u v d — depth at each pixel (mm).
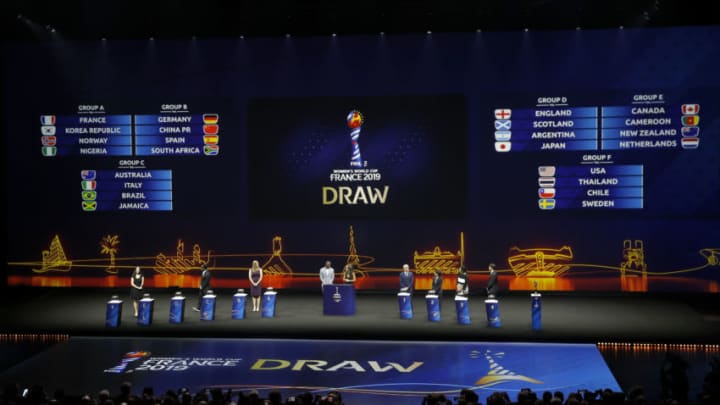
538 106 20875
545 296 21109
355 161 21469
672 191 20688
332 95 21375
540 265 21156
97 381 14609
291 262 21750
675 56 20438
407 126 21281
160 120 21672
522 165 21062
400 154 21359
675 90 20484
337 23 21094
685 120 20516
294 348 16688
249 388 14195
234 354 16266
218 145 21672
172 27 21391
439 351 16391
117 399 10445
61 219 21969
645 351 16438
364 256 21594
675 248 20766
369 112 21328
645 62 20516
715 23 20266
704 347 16578
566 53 20703
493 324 17781
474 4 20203
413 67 21125
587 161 20859
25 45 21672
